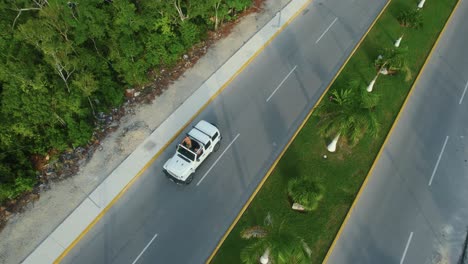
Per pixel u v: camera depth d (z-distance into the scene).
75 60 21.72
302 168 21.88
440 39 29.80
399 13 31.47
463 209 20.52
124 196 20.92
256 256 14.89
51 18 21.86
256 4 31.89
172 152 22.73
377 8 32.12
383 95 25.50
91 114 23.80
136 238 19.45
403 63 24.92
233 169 22.05
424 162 22.33
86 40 24.91
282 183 21.23
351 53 28.44
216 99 25.44
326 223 19.62
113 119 24.27
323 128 19.91
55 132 22.14
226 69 27.12
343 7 32.22
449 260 18.70
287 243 14.39
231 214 20.27
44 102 20.70
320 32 30.11
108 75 25.02
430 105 25.23
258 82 26.52
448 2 32.62
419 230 19.62
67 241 19.22
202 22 29.19
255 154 22.73
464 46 29.42
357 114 18.78
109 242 19.28
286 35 29.69
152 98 25.36
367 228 19.61
